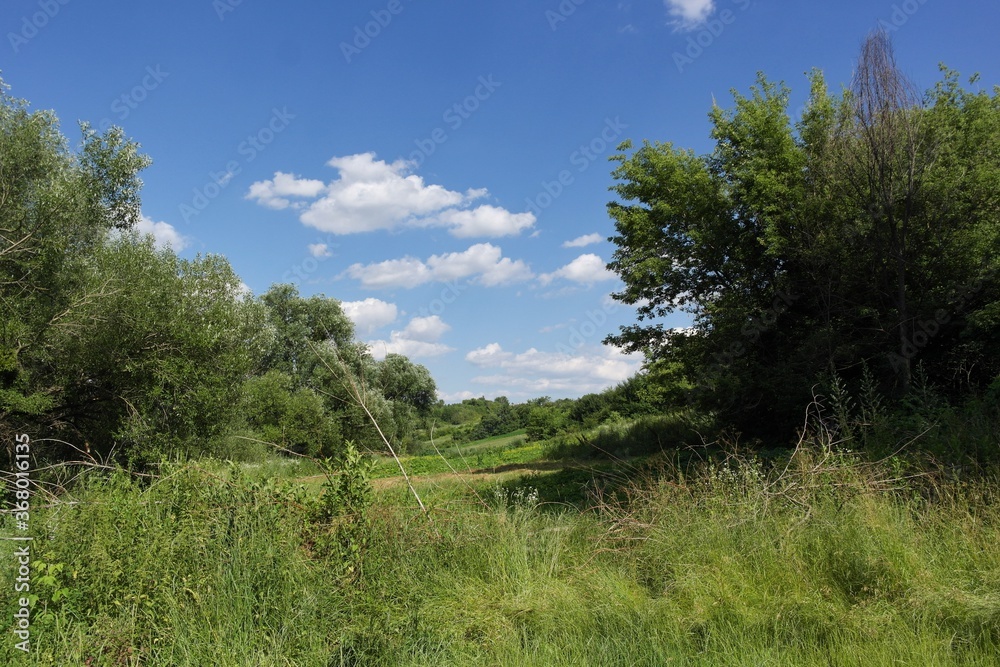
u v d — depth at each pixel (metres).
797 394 14.83
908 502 5.77
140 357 14.00
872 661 3.90
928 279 15.30
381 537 5.50
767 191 17.38
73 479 6.93
